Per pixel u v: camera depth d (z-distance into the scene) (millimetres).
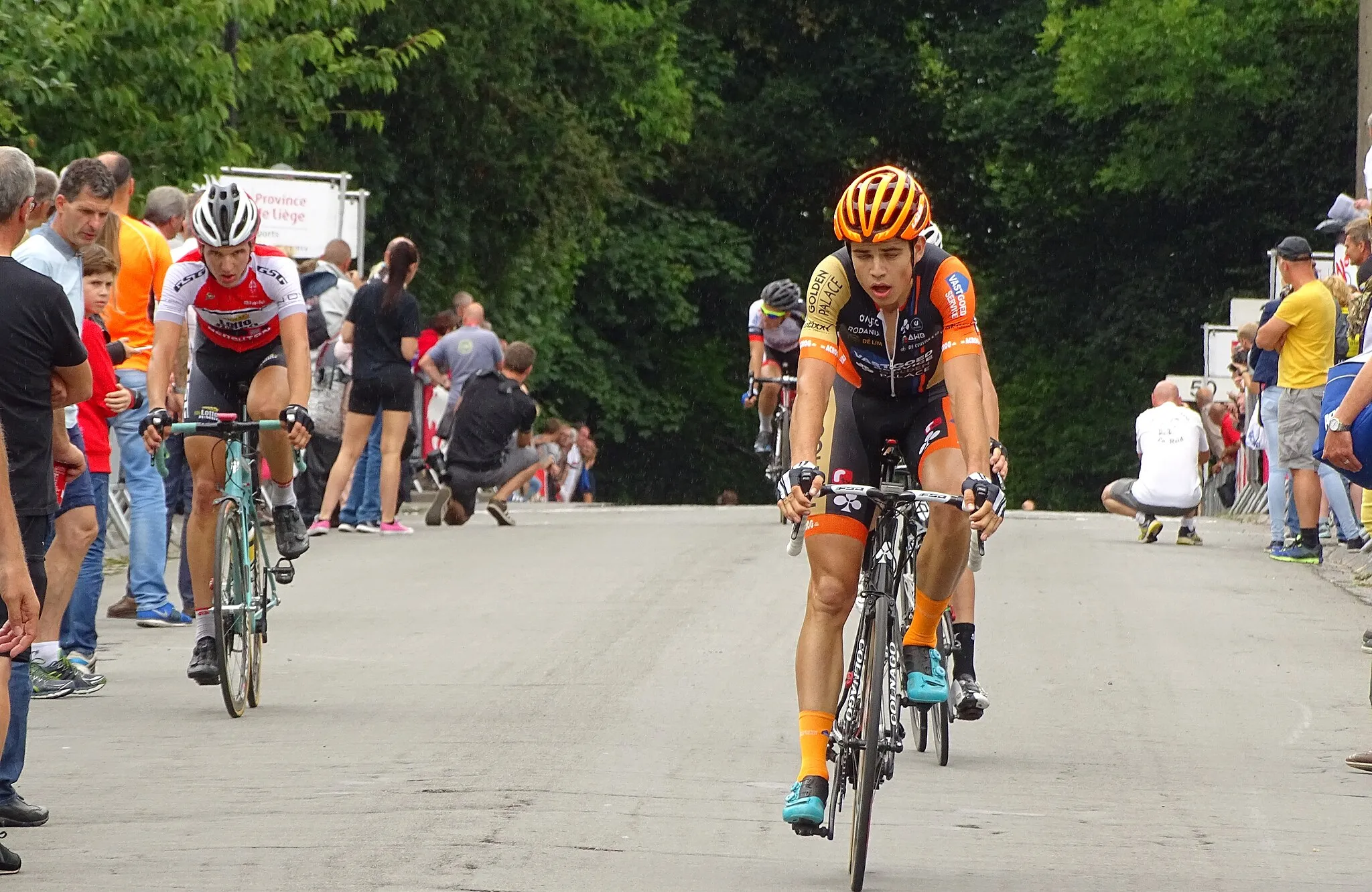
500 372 60031
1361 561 47938
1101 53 125125
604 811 22172
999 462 21391
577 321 141250
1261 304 83688
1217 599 41219
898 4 148875
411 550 50000
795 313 54438
